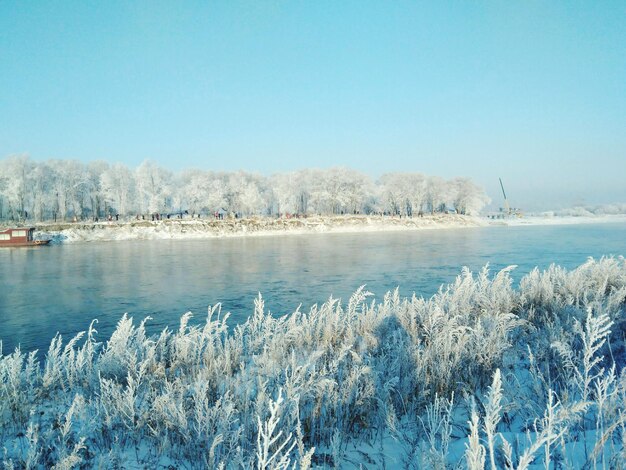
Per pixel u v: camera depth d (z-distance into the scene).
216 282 25.17
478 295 9.61
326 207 95.25
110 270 30.92
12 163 71.44
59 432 4.72
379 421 4.68
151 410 5.00
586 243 45.19
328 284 23.78
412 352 6.06
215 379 6.07
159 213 79.50
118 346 7.42
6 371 6.60
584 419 3.89
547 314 7.94
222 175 93.25
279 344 7.48
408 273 27.17
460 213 106.81
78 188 76.19
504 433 4.15
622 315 7.56
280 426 4.24
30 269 32.06
